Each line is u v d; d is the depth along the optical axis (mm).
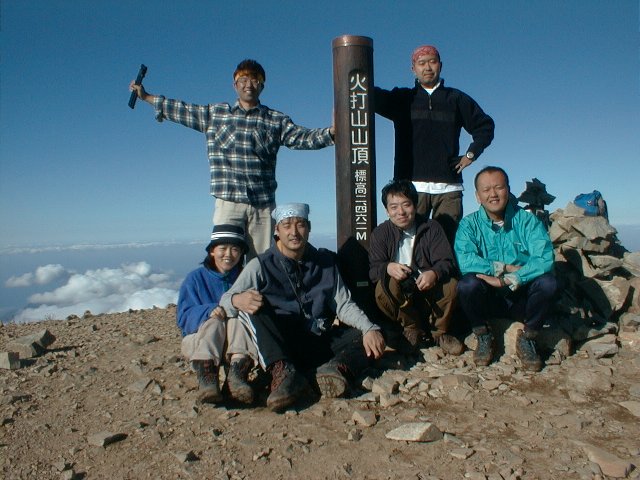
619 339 5184
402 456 3520
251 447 3658
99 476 3439
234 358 4281
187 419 4082
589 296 5582
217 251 4695
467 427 3861
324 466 3438
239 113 5629
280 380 4145
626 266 6031
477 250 5047
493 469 3350
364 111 5371
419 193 5766
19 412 4336
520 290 5062
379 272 4879
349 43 5328
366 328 4559
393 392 4410
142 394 4609
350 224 5422
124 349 5938
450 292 4844
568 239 5930
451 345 5066
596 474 3277
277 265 4574
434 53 5648
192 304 4660
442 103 5723
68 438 3914
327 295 4703
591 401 4199
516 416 3996
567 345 4977
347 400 4285
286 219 4438
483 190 4887
